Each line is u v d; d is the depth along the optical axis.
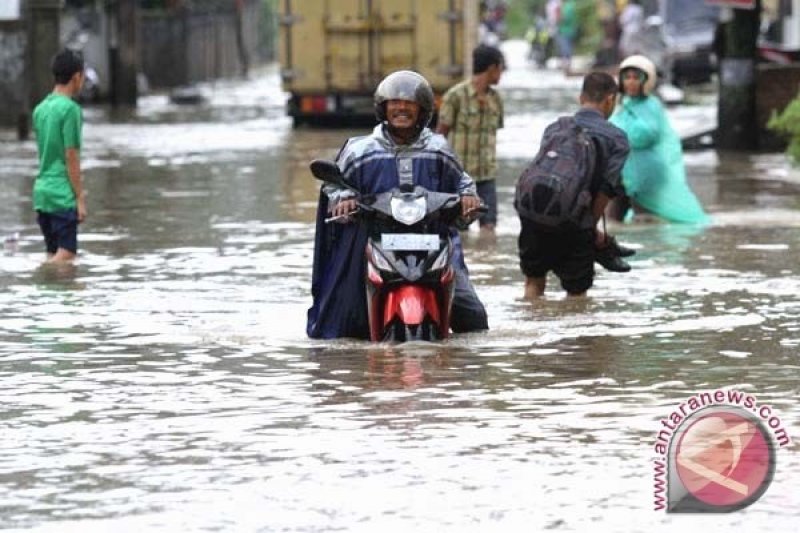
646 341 24.08
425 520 15.57
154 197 44.97
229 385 21.33
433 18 68.44
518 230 37.97
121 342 24.36
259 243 35.53
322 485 16.70
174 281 30.33
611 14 115.75
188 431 18.91
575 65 130.00
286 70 70.06
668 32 104.38
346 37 69.44
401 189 24.05
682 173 38.97
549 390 20.83
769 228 37.75
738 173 51.19
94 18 94.56
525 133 66.44
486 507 15.95
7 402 20.47
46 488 16.69
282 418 19.48
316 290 24.64
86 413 19.86
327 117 71.69
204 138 66.56
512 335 24.62
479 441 18.31
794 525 15.43
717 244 34.94
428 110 24.33
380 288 24.00
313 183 48.44
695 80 98.62
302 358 23.06
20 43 72.44
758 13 58.09
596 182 27.77
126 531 15.31
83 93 90.94
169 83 110.06
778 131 51.91
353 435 18.64
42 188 33.28
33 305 27.78
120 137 67.38
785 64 59.25
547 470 17.17
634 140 38.53
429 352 23.39
